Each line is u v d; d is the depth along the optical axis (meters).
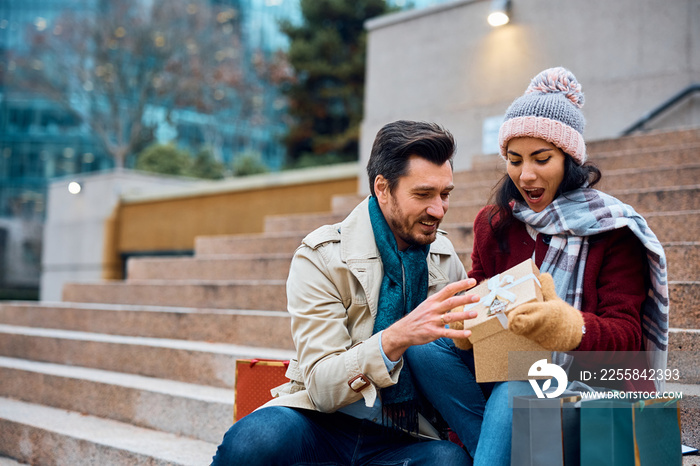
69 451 2.96
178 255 10.15
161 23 19.98
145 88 20.39
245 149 26.12
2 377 4.04
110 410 3.35
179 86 20.61
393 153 1.81
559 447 1.48
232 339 3.81
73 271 11.26
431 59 7.05
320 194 8.51
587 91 6.03
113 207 10.79
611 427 1.46
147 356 3.70
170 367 3.56
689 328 2.64
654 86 5.68
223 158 25.88
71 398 3.57
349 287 1.88
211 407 2.88
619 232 1.70
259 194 9.09
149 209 10.41
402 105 7.21
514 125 1.75
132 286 5.12
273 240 5.38
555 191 1.79
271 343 3.62
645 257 1.70
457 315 1.59
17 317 5.27
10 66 21.23
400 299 1.85
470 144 6.68
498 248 1.94
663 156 4.47
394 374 1.72
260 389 2.37
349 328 1.89
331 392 1.73
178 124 26.16
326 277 1.88
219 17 21.84
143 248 10.42
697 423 2.02
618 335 1.55
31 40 20.80
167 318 4.17
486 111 6.59
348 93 16.48
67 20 20.34
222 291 4.48
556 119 1.72
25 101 31.97
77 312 4.77
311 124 17.00
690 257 2.95
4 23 30.84
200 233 9.71
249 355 3.24
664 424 1.55
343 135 16.36
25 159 31.88
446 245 2.10
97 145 30.69
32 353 4.43
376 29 7.52
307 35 17.27
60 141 32.03
